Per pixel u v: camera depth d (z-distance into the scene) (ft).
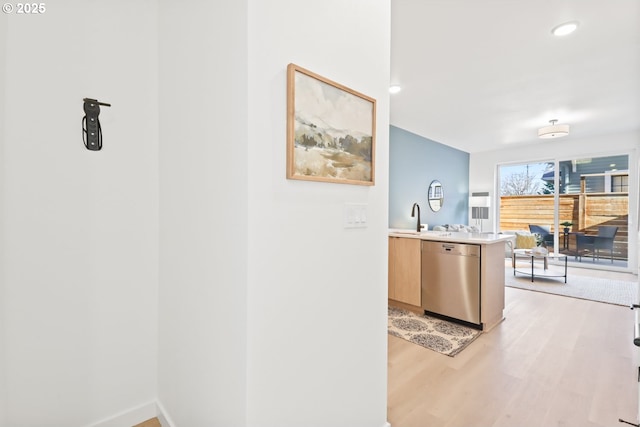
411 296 11.00
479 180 23.62
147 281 5.44
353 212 4.37
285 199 3.52
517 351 7.93
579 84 11.12
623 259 18.13
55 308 4.60
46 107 4.46
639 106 13.32
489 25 7.65
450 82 10.96
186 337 4.53
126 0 5.16
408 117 14.96
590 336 8.85
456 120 15.49
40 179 4.43
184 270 4.56
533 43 8.45
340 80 4.13
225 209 3.51
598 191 19.02
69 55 4.64
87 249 4.85
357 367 4.51
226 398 3.56
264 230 3.32
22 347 4.36
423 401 5.87
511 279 15.88
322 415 4.03
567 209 20.18
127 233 5.21
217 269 3.70
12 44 4.21
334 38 4.06
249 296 3.21
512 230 22.50
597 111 13.99
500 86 11.28
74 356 4.79
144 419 5.46
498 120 15.44
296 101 3.53
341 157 4.09
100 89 4.91
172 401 5.03
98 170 4.92
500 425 5.24
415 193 18.39
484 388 6.28
